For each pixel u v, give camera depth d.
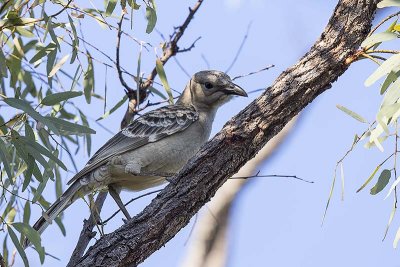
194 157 9.03
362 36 8.85
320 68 8.81
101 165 11.34
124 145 11.44
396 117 7.84
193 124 12.07
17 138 9.19
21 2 10.74
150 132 11.62
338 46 8.85
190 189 8.96
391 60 7.90
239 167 9.09
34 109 9.20
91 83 11.27
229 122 9.05
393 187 8.02
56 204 10.95
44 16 10.12
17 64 11.38
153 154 11.58
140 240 8.88
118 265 8.81
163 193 9.05
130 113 12.09
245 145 8.94
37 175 9.33
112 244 8.86
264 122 8.90
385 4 8.24
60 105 11.48
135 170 11.37
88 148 11.66
